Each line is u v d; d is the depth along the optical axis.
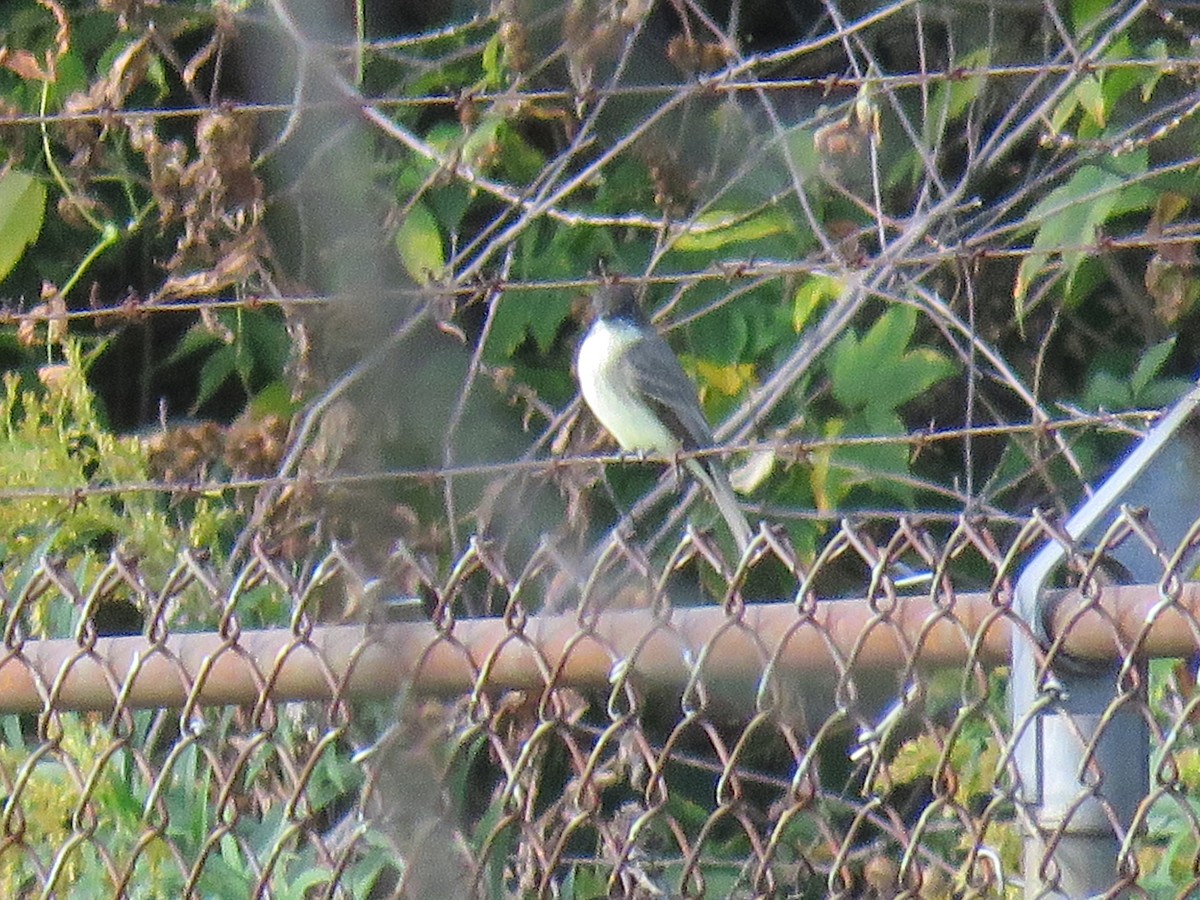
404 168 10.92
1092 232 10.20
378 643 4.80
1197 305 11.45
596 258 11.50
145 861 6.57
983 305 11.85
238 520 10.08
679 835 6.50
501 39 10.49
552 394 11.49
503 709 6.21
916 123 11.82
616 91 8.58
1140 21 11.46
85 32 11.62
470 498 10.62
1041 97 11.68
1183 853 6.61
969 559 10.76
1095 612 4.27
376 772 5.11
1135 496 4.46
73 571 8.78
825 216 11.62
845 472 10.68
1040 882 4.38
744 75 11.22
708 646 4.59
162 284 11.77
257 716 4.91
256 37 10.28
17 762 6.71
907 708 4.55
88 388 10.74
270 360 11.55
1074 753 4.34
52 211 12.16
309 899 6.76
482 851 5.21
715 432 10.72
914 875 4.78
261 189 9.59
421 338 10.56
